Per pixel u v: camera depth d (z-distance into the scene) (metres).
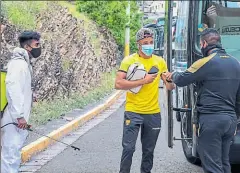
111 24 25.30
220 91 5.40
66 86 15.16
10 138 5.79
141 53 6.21
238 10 7.62
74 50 17.52
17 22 15.66
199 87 5.59
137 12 27.50
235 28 7.56
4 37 13.55
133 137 6.23
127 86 6.13
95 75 19.19
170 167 7.80
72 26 18.94
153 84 6.26
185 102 7.66
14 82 5.59
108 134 10.80
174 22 10.23
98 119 13.16
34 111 11.80
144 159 6.51
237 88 5.49
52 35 17.17
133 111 6.24
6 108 5.77
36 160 8.24
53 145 9.50
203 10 7.60
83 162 8.12
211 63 5.41
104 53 22.55
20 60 5.70
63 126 10.73
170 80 6.32
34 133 9.72
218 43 5.58
